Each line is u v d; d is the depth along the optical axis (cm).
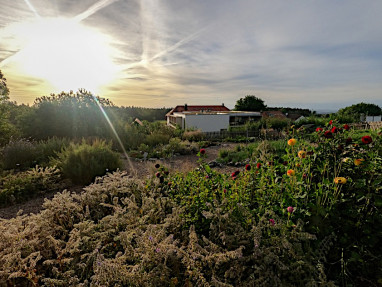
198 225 243
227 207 230
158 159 905
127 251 206
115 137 1173
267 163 284
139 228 244
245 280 171
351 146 251
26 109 1253
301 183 232
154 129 1566
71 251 220
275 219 200
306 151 264
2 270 202
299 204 224
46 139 1170
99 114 1249
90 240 249
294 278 171
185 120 2050
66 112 1204
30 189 500
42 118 1191
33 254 205
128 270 187
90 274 211
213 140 1554
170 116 2934
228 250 192
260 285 162
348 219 221
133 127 1404
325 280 165
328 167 248
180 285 188
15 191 477
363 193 224
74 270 214
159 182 341
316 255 189
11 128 1171
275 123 1983
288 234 187
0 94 1157
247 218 212
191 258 188
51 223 280
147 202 285
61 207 295
